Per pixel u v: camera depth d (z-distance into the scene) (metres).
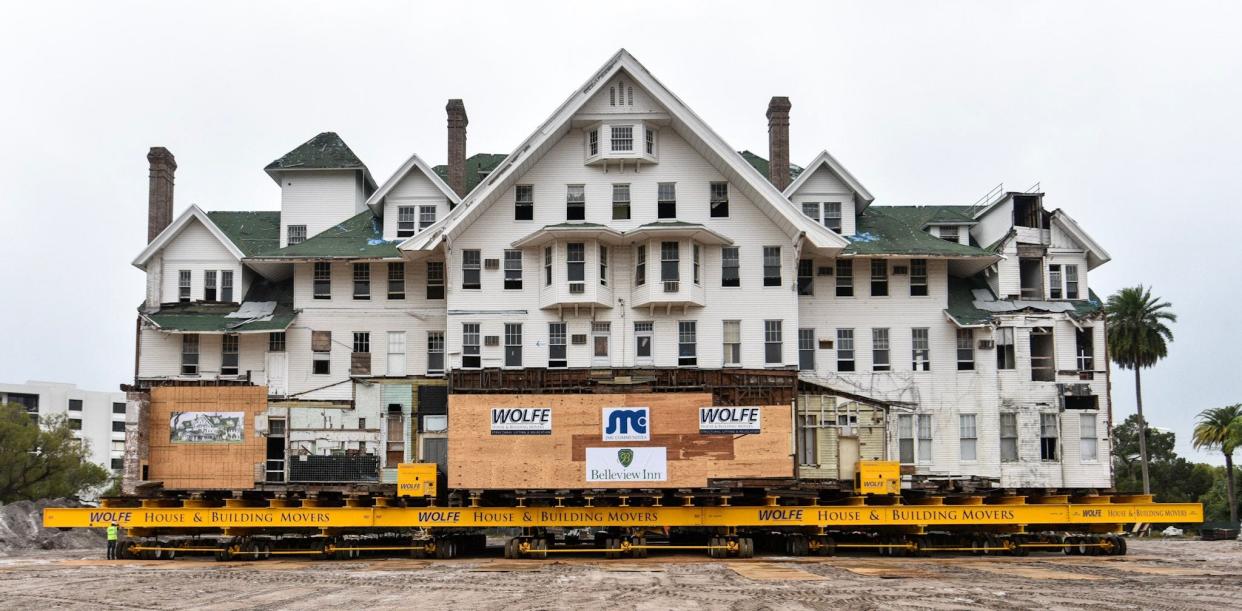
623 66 43.31
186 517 37.62
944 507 37.97
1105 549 39.75
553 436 38.25
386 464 42.47
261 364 45.31
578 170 44.25
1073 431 45.19
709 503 38.34
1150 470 92.19
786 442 38.16
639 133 43.75
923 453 44.81
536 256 43.88
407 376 43.91
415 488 37.97
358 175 50.53
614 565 34.38
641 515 37.88
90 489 90.88
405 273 45.81
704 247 43.59
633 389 38.75
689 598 25.42
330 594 26.64
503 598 25.59
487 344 43.16
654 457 38.12
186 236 47.38
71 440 79.94
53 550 47.69
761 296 43.34
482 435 38.25
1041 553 40.97
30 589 28.20
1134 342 78.19
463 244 43.84
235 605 24.66
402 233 46.81
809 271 46.09
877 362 45.62
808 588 27.41
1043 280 47.72
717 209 44.06
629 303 43.38
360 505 39.41
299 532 41.00
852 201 47.41
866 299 46.00
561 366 43.06
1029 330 45.53
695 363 42.88
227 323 45.12
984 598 25.38
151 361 45.66
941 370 45.44
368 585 28.62
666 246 42.84
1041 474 44.66
